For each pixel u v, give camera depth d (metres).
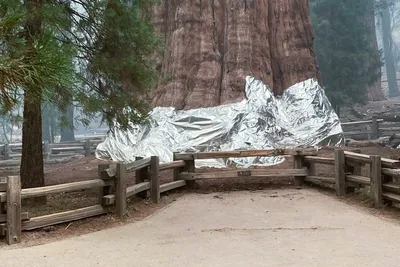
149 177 9.78
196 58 16.17
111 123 9.70
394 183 8.48
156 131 14.91
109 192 8.12
